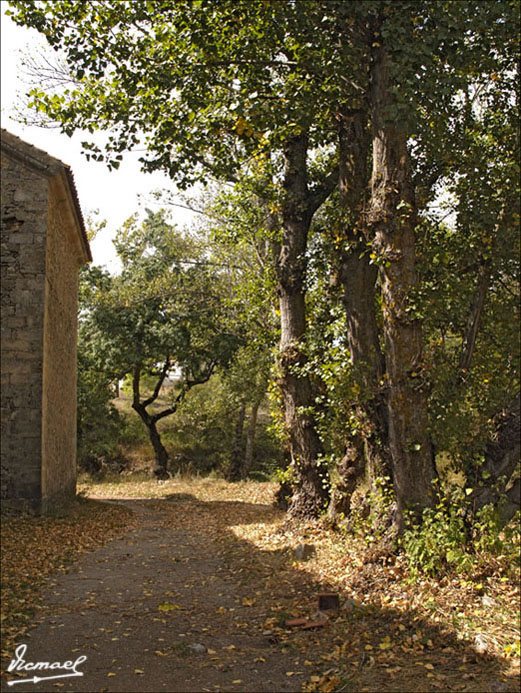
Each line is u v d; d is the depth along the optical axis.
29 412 13.71
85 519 14.57
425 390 7.99
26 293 13.95
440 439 7.98
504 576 7.02
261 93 10.65
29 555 10.34
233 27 9.93
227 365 30.00
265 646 6.16
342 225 10.34
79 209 17.03
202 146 10.97
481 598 6.65
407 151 8.28
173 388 36.06
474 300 8.22
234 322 24.72
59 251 16.36
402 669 5.35
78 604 7.64
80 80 10.62
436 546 7.34
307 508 12.24
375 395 9.03
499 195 8.24
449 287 8.27
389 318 8.14
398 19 7.74
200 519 16.58
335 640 6.19
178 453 36.31
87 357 31.55
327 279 12.77
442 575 7.24
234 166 11.73
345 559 9.09
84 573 9.47
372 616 6.74
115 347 30.34
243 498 22.02
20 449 13.64
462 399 8.09
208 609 7.47
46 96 10.64
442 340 8.73
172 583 8.82
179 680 5.31
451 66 8.27
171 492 24.61
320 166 14.02
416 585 7.20
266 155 13.31
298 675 5.41
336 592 7.67
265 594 8.07
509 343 8.17
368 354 10.09
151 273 31.59
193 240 27.05
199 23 9.76
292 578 8.74
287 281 12.73
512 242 7.96
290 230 12.79
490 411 8.04
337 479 11.48
